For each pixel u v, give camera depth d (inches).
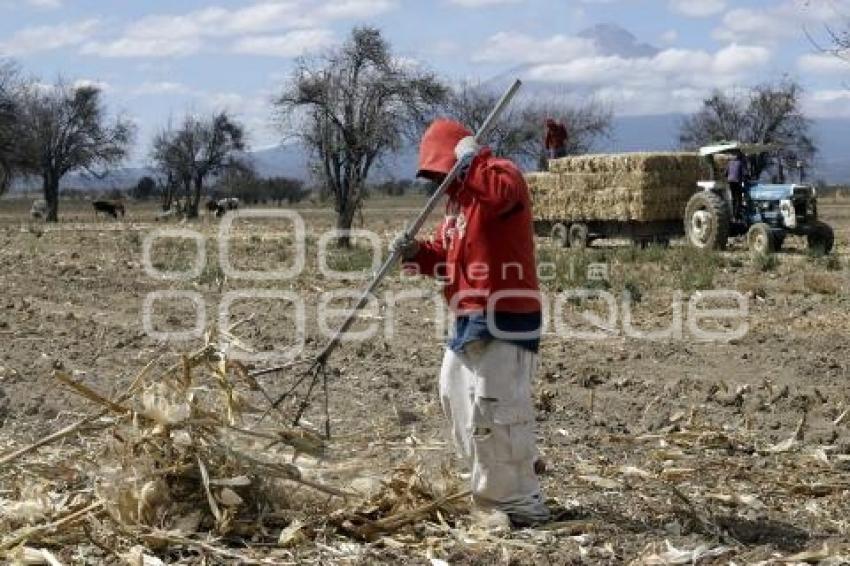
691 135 2539.4
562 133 1121.4
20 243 1078.4
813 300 599.8
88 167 2650.1
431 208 218.7
